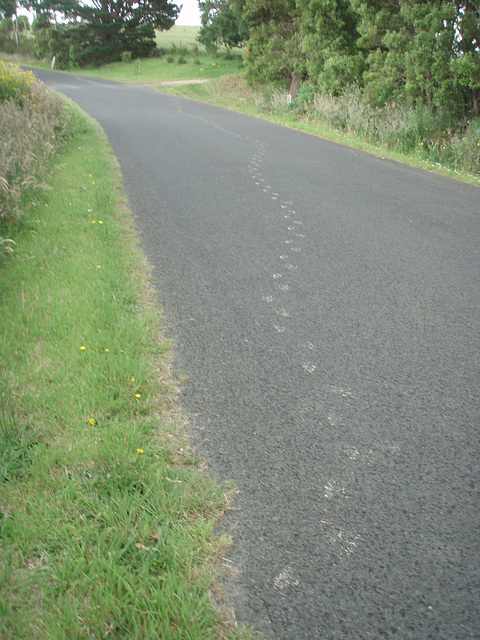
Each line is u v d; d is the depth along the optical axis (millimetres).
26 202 6051
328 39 18000
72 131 11078
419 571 1966
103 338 3348
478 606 1842
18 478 2281
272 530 2111
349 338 3705
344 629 1739
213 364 3305
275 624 1740
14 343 3295
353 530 2133
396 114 12969
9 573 1835
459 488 2383
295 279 4691
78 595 1779
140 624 1697
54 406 2715
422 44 12125
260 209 6828
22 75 11266
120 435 2527
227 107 21750
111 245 5168
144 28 49000
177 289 4379
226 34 39844
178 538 2014
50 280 4203
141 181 7988
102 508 2113
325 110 15625
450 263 5207
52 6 51219
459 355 3535
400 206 7293
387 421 2828
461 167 10312
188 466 2430
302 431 2717
